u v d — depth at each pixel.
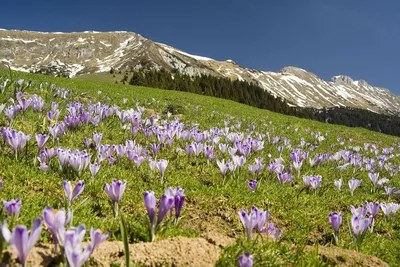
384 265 0.64
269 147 2.12
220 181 1.18
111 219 0.69
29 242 0.34
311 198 1.18
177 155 1.44
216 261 0.51
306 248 0.67
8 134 0.92
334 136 4.04
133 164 1.17
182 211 0.88
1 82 2.16
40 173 0.89
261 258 0.56
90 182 0.89
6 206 0.51
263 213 0.61
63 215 0.40
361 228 0.75
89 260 0.46
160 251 0.51
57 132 1.21
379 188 1.63
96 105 1.72
